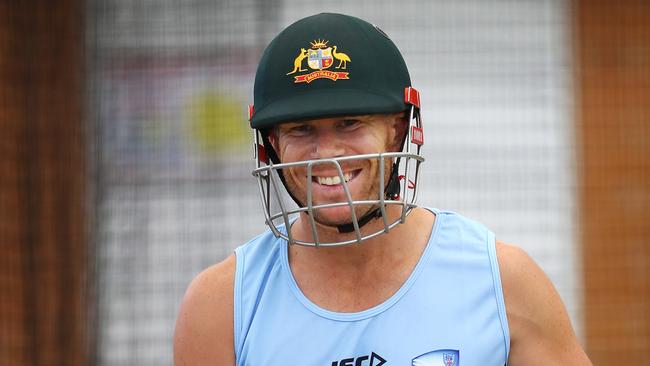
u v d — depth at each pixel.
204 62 22.75
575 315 24.16
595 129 24.44
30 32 21.56
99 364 20.67
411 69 24.14
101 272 21.39
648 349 24.12
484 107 24.22
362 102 8.41
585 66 24.50
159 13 22.66
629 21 24.53
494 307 8.67
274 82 8.68
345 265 8.85
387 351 8.54
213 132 22.75
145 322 21.88
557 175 24.34
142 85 22.58
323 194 8.62
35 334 20.41
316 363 8.62
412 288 8.74
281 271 9.10
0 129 21.00
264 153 9.34
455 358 8.51
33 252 20.75
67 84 21.91
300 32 8.77
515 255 8.88
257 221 22.59
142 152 22.44
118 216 22.00
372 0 24.12
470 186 24.08
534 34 24.38
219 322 9.14
